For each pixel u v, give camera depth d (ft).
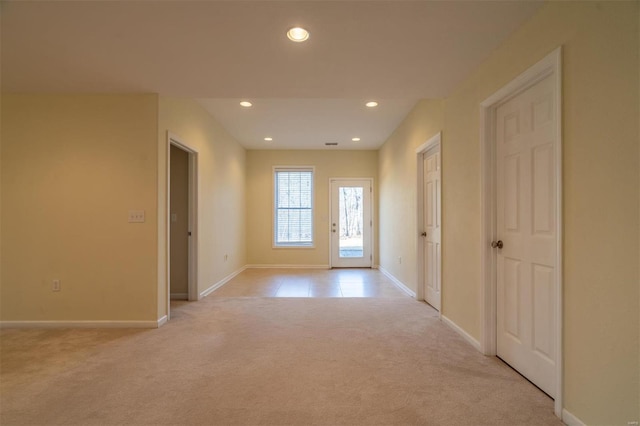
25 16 6.57
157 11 6.44
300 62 8.62
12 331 10.46
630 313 4.51
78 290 10.82
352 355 8.54
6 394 6.66
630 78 4.48
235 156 20.63
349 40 7.54
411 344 9.30
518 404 6.28
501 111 8.21
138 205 10.83
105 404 6.29
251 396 6.57
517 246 7.57
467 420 5.80
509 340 7.93
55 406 6.23
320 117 16.11
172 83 9.97
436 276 12.97
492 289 8.50
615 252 4.72
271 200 23.76
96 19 6.72
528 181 7.14
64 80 9.77
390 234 19.63
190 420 5.81
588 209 5.17
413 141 14.82
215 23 6.88
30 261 10.84
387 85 10.06
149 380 7.22
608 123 4.81
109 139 10.82
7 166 10.85
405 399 6.47
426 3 6.19
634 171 4.44
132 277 10.82
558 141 5.73
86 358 8.38
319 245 23.85
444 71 9.13
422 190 14.33
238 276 20.51
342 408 6.16
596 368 5.04
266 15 6.59
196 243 14.40
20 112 10.80
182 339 9.71
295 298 14.75
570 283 5.54
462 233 9.86
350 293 15.90
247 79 9.65
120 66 8.86
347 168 23.91
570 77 5.52
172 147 14.84
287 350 8.88
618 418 4.70
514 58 7.17
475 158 9.01
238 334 10.12
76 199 10.82
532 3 6.17
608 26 4.80
